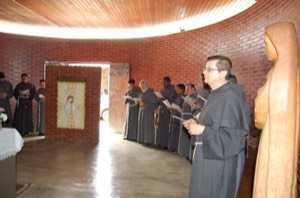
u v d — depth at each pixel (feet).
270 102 6.02
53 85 26.89
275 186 5.98
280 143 5.94
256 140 19.52
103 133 31.48
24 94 28.76
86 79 26.61
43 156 20.74
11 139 11.75
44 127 27.73
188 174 17.20
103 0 20.75
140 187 14.82
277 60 6.07
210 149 7.39
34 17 26.53
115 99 32.14
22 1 21.36
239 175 7.80
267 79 6.34
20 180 15.37
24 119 28.76
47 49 33.40
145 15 24.88
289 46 5.96
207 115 7.77
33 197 13.11
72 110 26.78
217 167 7.55
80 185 14.87
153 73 31.17
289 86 5.86
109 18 26.25
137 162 19.70
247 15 21.13
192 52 27.76
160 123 24.21
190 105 19.43
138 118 26.58
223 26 24.39
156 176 16.72
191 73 27.91
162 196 13.66
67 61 33.73
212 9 22.59
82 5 22.13
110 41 33.14
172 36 29.58
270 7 17.94
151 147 24.70
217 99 7.69
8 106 27.53
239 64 22.33
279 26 6.12
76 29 31.63
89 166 18.43
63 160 19.75
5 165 11.57
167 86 24.88
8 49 31.63
